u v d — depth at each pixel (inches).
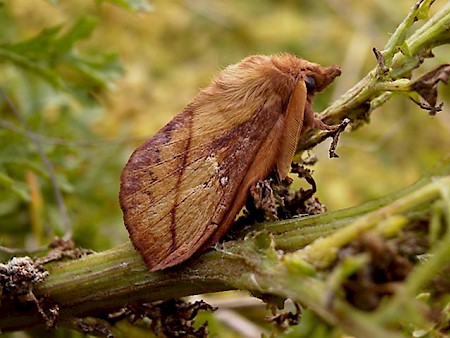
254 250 4.4
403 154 10.0
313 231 4.5
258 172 4.8
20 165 7.2
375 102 5.1
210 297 7.6
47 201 7.8
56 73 7.2
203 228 4.7
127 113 9.4
